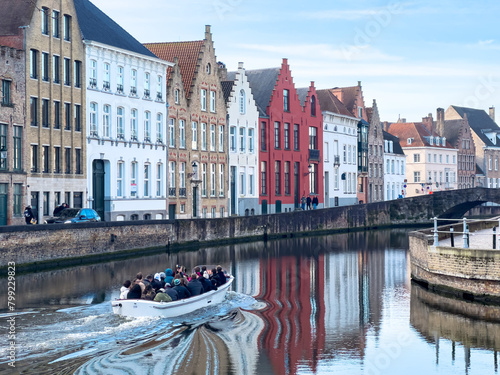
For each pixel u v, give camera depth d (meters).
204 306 28.22
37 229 37.09
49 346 22.06
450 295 29.77
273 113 74.00
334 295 31.94
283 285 34.72
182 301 26.55
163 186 58.66
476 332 24.45
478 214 102.81
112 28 56.22
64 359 20.88
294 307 29.12
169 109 59.47
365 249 52.56
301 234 65.00
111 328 24.30
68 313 26.27
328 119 84.56
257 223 58.94
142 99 56.41
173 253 46.81
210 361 21.09
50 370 19.89
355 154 92.38
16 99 44.78
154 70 58.00
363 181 95.19
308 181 79.94
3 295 29.69
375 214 77.06
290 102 76.75
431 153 114.69
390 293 32.28
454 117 130.12
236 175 68.69
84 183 50.59
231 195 68.44
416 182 114.00
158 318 25.55
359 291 32.94
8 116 44.03
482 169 130.00
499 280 27.77
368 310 28.41
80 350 21.78
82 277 34.72
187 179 61.69
